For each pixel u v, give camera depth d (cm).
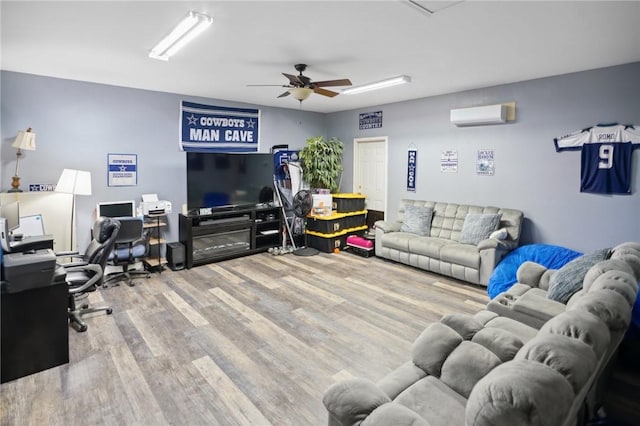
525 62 376
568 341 116
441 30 286
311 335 316
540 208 455
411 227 548
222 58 360
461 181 532
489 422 93
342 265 533
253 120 628
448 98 537
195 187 522
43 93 430
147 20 268
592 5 240
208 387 243
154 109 517
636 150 379
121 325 332
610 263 222
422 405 164
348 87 491
